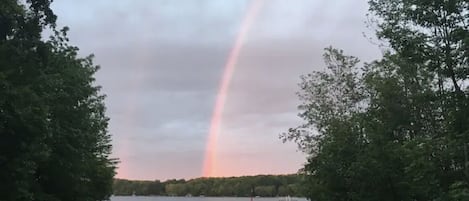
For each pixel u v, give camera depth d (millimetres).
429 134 26688
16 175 25359
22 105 23875
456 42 19172
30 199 27031
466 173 19875
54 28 25578
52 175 32781
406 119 28438
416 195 27078
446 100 21172
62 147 30953
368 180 29062
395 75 29156
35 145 24938
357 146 31094
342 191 32500
